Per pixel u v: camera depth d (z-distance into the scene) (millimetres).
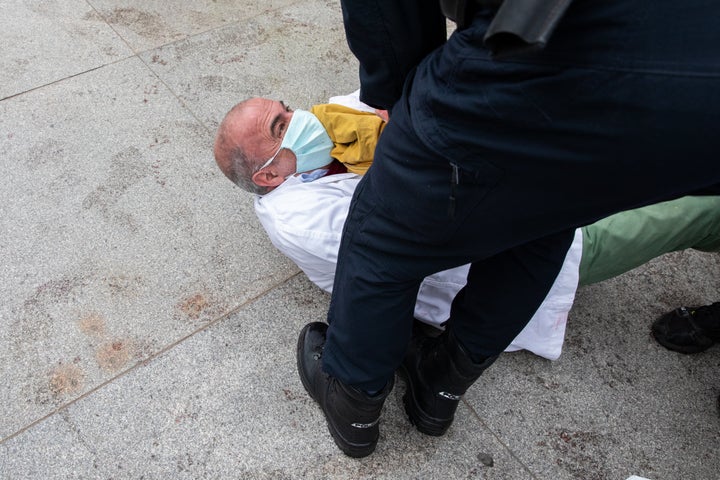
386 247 1104
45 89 2396
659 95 725
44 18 2682
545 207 925
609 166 817
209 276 1905
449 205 950
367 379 1320
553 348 1736
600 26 709
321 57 2611
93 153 2195
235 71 2521
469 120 841
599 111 755
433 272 1136
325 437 1611
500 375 1755
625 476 1592
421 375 1552
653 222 1602
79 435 1580
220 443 1589
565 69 737
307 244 1585
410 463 1590
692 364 1798
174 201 2078
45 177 2113
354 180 1699
